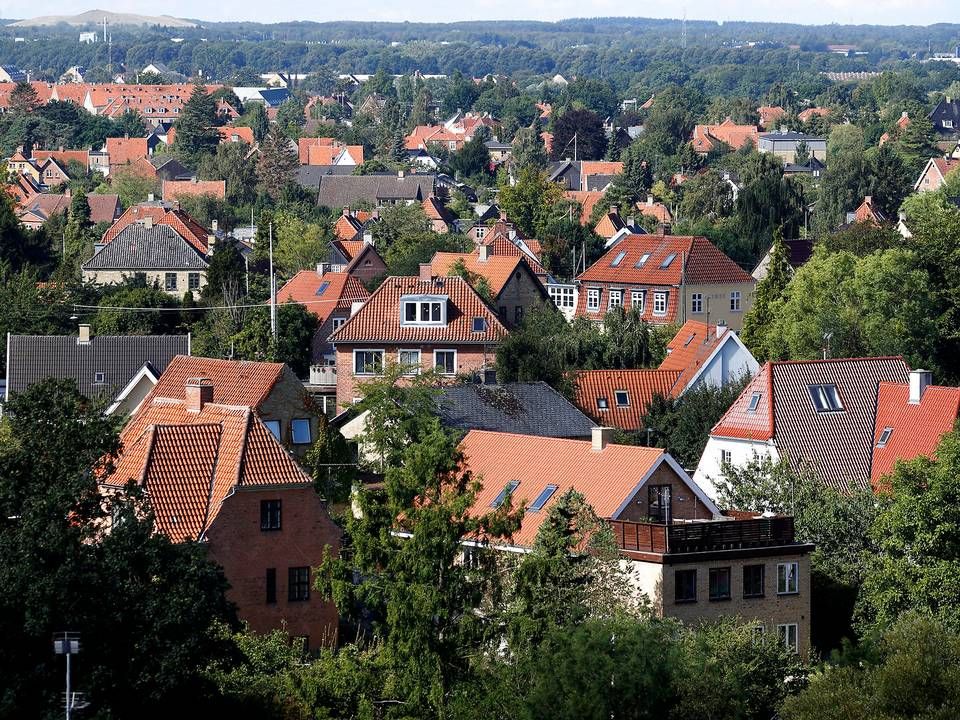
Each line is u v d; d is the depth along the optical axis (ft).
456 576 194.08
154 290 506.48
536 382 343.05
